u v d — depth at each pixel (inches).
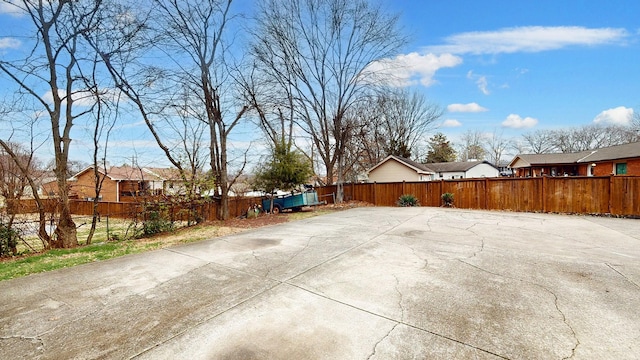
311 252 212.5
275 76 599.2
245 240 258.8
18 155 268.8
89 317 116.3
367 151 1106.7
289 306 123.6
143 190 375.2
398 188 590.9
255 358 88.1
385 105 907.4
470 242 239.0
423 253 205.8
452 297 130.9
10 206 244.8
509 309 119.1
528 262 183.2
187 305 126.1
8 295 139.2
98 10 289.1
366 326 106.3
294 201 492.1
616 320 109.7
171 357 89.7
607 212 387.2
